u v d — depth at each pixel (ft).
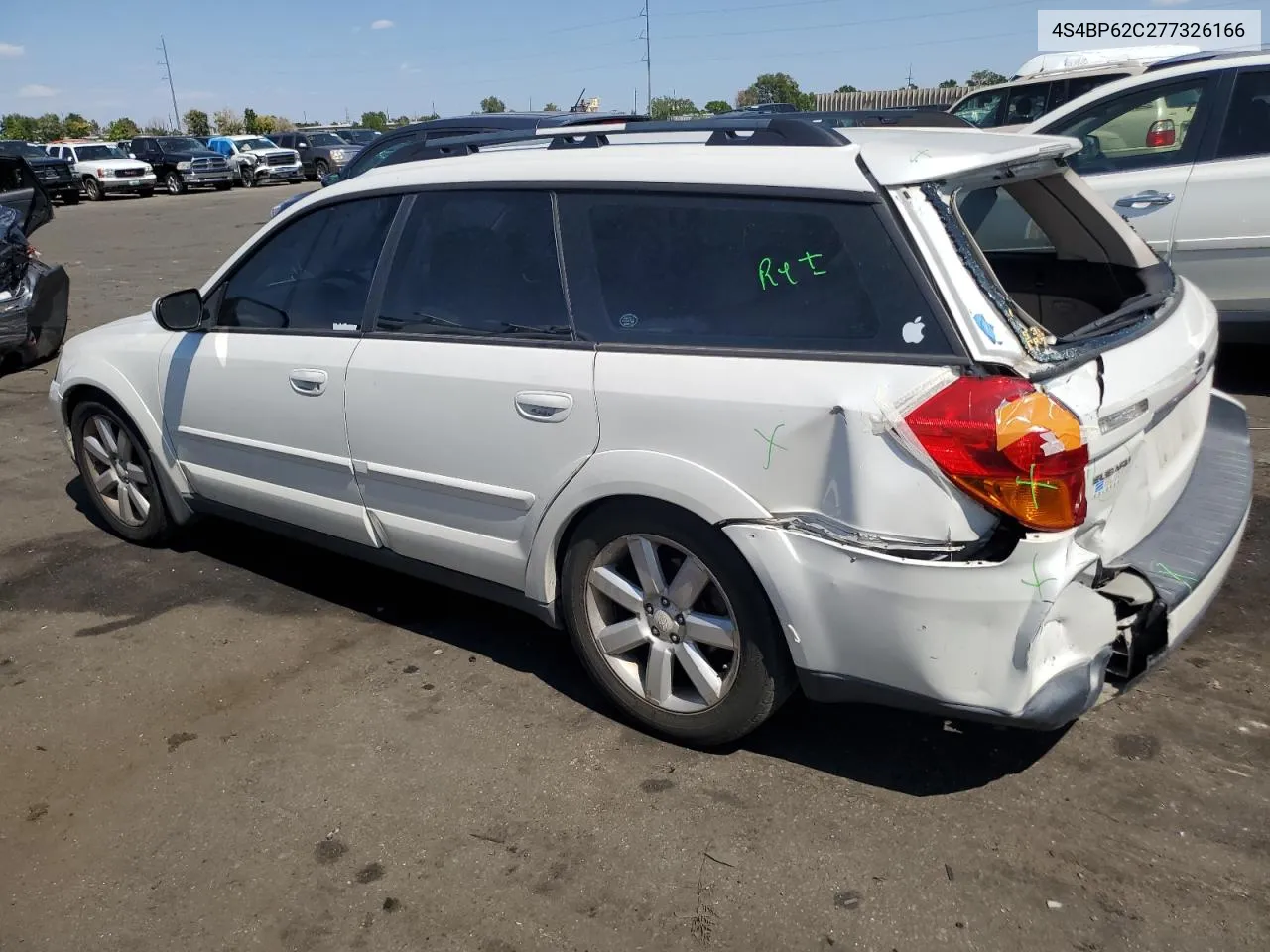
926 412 8.30
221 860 9.52
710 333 9.67
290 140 119.75
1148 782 9.77
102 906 9.04
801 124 10.06
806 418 8.86
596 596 10.92
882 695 9.12
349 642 13.37
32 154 94.32
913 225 8.80
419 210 11.96
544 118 29.19
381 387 11.88
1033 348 8.53
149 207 91.15
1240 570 13.71
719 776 10.25
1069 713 8.38
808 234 9.26
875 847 9.18
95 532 17.39
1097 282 12.35
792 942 8.24
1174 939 8.05
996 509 8.14
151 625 14.05
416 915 8.75
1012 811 9.51
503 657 12.78
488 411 10.93
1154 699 11.03
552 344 10.57
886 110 25.64
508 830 9.68
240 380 13.57
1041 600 8.14
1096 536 8.87
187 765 10.93
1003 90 36.35
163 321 13.66
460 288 11.46
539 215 10.89
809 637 9.23
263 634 13.67
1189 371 9.70
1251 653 11.82
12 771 10.98
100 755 11.19
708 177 9.82
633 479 9.86
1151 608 8.91
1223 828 9.15
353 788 10.40
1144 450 9.37
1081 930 8.18
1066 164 11.25
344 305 12.59
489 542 11.47
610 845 9.41
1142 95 20.76
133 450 15.96
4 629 14.12
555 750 10.84
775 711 10.43
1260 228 19.38
